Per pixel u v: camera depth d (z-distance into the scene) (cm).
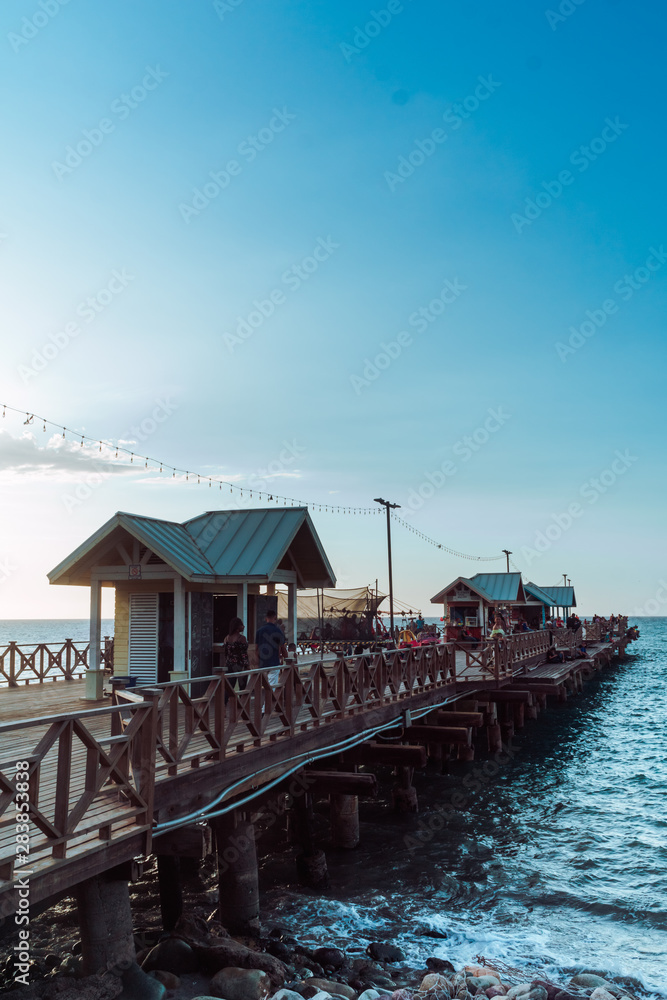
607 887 1291
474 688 2195
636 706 3738
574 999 898
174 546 1497
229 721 930
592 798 1895
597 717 3356
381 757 1446
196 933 955
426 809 1756
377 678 1534
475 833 1577
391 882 1298
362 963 976
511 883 1303
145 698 734
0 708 1380
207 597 1566
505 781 2059
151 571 1495
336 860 1403
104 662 2144
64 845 606
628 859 1433
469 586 4012
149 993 701
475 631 3728
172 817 798
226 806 959
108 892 706
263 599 1714
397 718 1658
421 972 975
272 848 1466
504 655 2436
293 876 1306
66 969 809
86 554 1521
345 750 1387
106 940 699
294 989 857
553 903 1222
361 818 1677
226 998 807
